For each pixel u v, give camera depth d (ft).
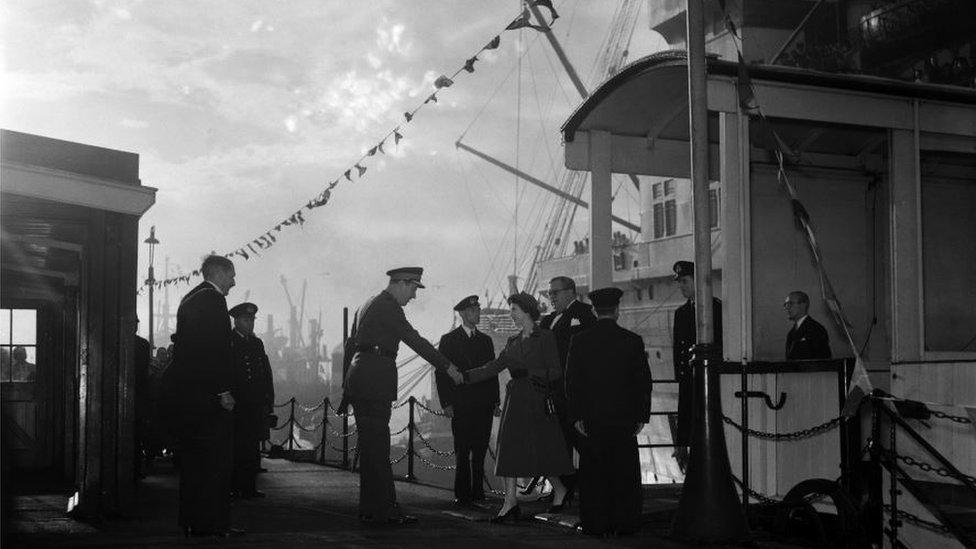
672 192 110.01
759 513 30.94
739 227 34.58
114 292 31.60
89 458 31.35
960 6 51.52
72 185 28.53
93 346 31.40
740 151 34.78
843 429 29.91
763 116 33.53
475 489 38.65
